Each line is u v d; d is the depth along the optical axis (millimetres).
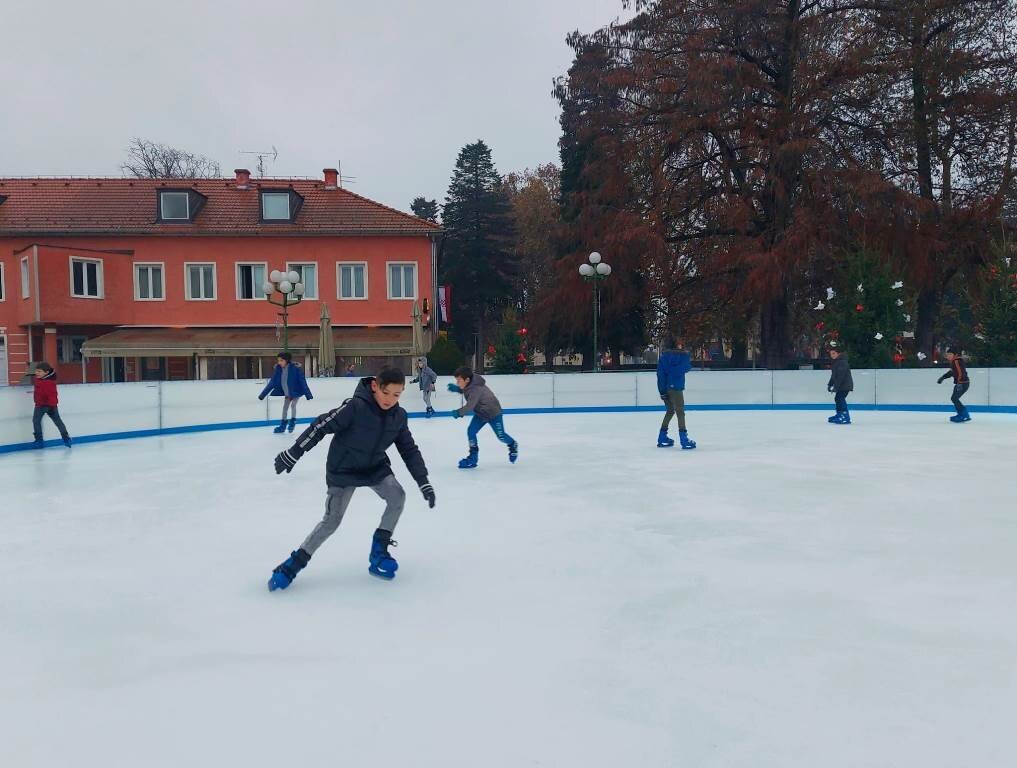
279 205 29953
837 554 5398
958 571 4941
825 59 25781
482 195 54375
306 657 3555
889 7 26656
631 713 2928
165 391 15922
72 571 5160
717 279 29688
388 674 3340
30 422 13164
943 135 27531
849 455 11078
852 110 26953
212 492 8469
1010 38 27047
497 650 3615
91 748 2703
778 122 25531
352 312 30031
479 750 2646
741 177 28188
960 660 3438
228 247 29625
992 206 26984
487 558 5367
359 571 5078
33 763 2602
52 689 3232
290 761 2586
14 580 4953
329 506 4676
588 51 28953
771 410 21547
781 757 2576
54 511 7379
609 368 39000
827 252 25562
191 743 2729
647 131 29000
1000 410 19047
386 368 4527
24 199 29938
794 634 3791
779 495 7824
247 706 3031
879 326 23266
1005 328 22531
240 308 29672
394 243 29984
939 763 2531
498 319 55000
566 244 33375
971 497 7652
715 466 10031
